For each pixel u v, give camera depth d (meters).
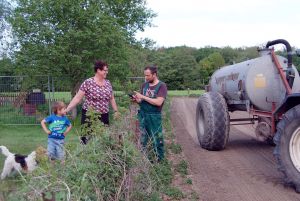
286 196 5.45
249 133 11.36
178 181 6.21
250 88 7.59
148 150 5.95
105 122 5.96
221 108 8.35
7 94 14.31
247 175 6.56
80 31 13.32
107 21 13.88
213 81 10.08
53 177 3.62
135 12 23.55
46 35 13.34
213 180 6.29
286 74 7.06
